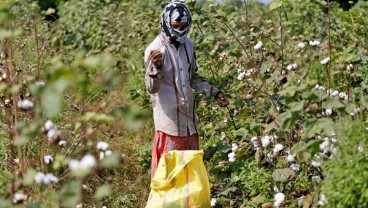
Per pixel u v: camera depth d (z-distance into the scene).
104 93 20.95
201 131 18.75
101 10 33.25
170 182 14.62
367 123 13.20
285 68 18.97
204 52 20.39
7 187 11.41
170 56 15.87
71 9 34.44
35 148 15.01
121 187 18.27
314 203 12.98
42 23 25.34
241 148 15.55
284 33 26.20
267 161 15.16
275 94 16.34
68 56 27.06
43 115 12.81
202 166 14.85
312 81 13.93
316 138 14.22
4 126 15.26
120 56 27.42
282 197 13.33
